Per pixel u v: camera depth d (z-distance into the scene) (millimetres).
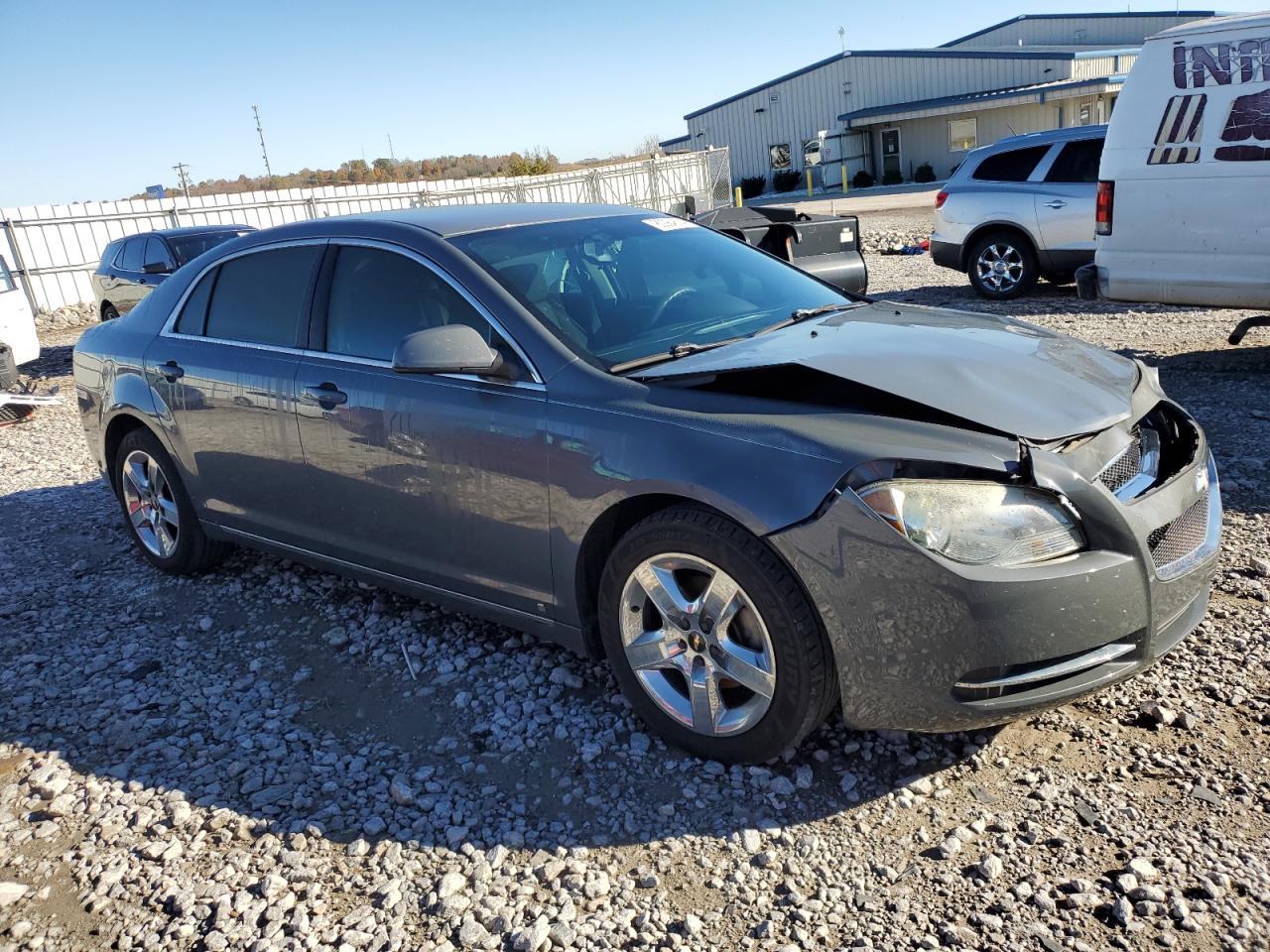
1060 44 52625
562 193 28016
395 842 2742
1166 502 2768
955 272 13742
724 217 9062
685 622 2871
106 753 3324
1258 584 3762
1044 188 10578
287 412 3875
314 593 4512
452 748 3184
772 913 2375
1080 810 2615
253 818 2904
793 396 2916
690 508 2805
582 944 2330
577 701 3391
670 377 2998
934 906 2344
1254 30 6266
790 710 2693
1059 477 2553
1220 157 6551
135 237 13250
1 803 3082
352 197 26766
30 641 4246
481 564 3404
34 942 2488
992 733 2990
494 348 3281
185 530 4629
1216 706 3018
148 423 4547
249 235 4355
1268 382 6562
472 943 2365
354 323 3734
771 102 45781
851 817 2684
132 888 2652
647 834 2697
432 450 3389
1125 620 2609
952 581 2455
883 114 40125
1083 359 3168
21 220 21359
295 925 2451
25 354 11469
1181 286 6926
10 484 7043
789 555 2590
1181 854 2428
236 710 3539
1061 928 2244
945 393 2742
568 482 3035
